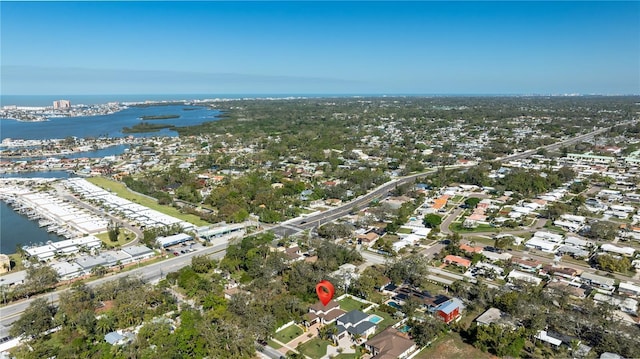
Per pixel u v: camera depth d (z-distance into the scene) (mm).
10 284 147625
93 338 114125
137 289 134250
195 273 149250
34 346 109562
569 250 169125
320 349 109375
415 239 187875
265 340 113250
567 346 107188
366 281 138625
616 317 119750
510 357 104812
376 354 105750
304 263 150250
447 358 105562
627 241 181250
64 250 179375
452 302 127938
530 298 125750
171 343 105312
